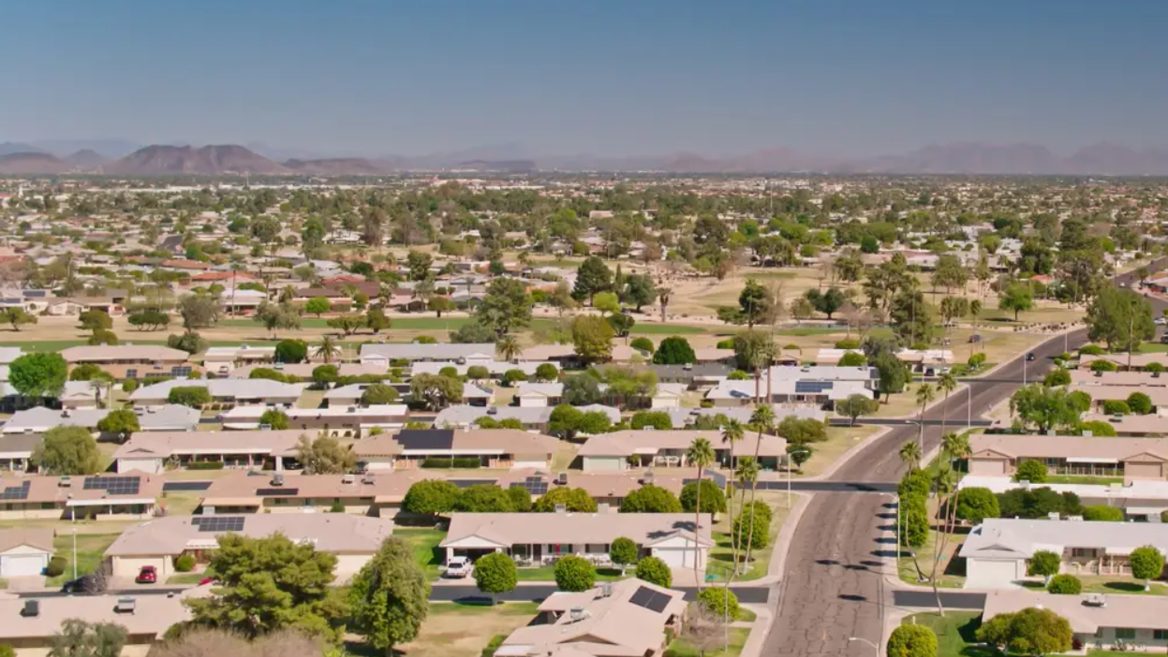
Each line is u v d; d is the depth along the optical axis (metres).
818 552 160.38
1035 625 124.69
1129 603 131.50
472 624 134.25
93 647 116.25
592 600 130.25
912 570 154.00
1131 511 173.25
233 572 120.94
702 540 152.88
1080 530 156.25
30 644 122.00
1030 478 188.00
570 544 155.12
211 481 194.12
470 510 166.25
